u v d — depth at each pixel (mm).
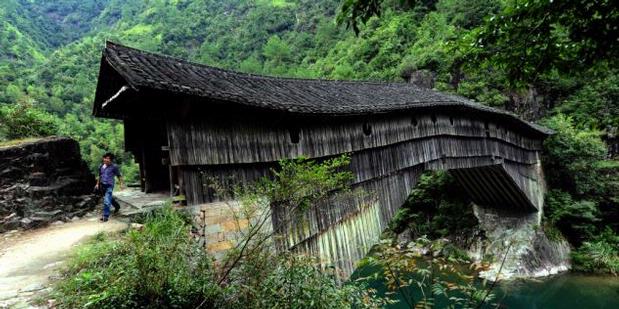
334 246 9359
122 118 9102
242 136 8023
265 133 8484
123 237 6070
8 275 5438
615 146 21609
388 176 11797
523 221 19828
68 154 10078
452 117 14695
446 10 34531
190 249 5055
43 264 5809
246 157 8016
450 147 14492
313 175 5977
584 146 20203
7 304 4480
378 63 33906
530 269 17703
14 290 4895
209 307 4609
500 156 17188
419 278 15133
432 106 12633
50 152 9609
